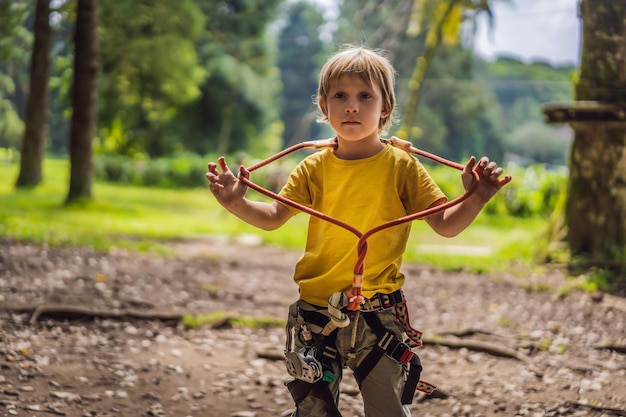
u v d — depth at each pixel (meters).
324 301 3.22
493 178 2.95
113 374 5.38
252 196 26.05
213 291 9.03
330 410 3.18
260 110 49.31
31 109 23.06
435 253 14.18
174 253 12.51
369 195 3.19
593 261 9.63
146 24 29.00
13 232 12.16
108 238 13.59
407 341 3.30
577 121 9.68
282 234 17.53
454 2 16.41
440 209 2.99
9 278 8.62
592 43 9.72
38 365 5.43
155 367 5.64
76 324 6.82
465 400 5.08
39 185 23.16
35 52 22.91
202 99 47.41
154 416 4.65
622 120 9.48
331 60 3.20
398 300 3.22
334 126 3.17
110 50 27.72
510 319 7.66
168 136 46.25
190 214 22.73
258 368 5.81
